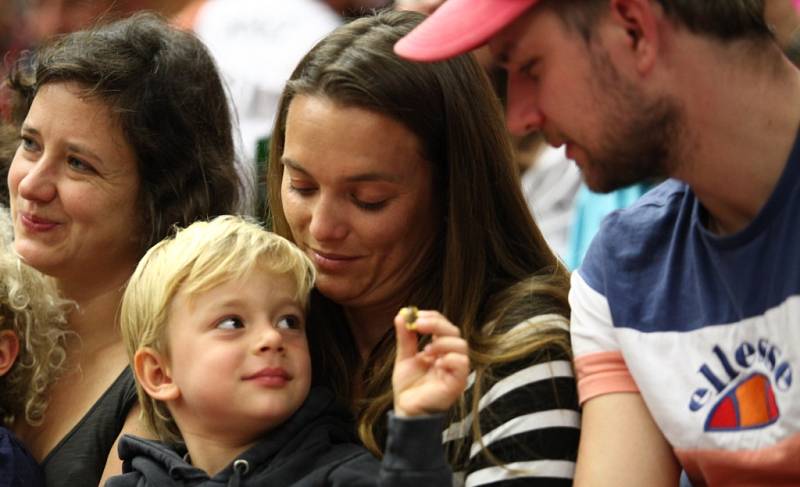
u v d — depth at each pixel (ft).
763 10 13.62
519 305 17.02
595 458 15.62
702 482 15.34
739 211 14.26
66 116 19.77
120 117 19.94
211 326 17.19
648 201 15.98
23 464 19.33
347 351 18.65
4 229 21.66
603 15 13.46
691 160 13.82
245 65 31.22
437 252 17.74
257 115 30.89
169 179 20.57
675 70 13.47
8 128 23.26
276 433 17.22
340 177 16.62
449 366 14.92
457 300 17.34
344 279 17.38
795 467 13.99
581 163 14.19
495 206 17.87
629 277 15.57
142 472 17.57
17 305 20.47
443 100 17.04
